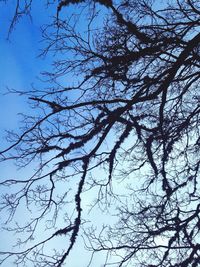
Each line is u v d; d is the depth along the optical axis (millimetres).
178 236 9312
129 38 9047
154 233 9570
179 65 8359
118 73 9125
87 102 9234
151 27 9055
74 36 8852
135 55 8727
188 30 9062
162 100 8734
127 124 9719
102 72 9094
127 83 9352
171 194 9922
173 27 9133
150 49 8695
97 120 9578
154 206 10023
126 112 9805
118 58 8719
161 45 8789
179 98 9625
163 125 9898
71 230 9805
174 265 9172
